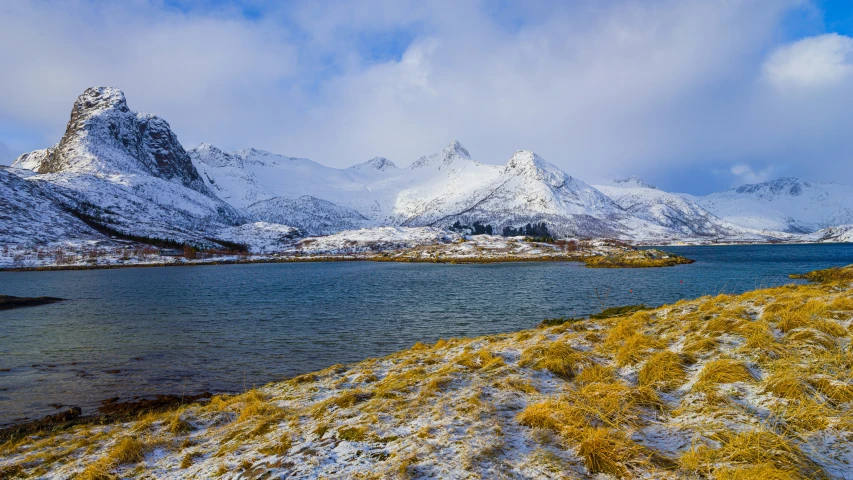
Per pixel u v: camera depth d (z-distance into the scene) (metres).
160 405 18.53
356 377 15.09
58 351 29.23
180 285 81.62
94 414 17.59
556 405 8.51
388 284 76.25
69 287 80.94
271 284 80.06
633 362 11.33
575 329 17.70
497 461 6.61
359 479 6.44
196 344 30.91
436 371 13.29
